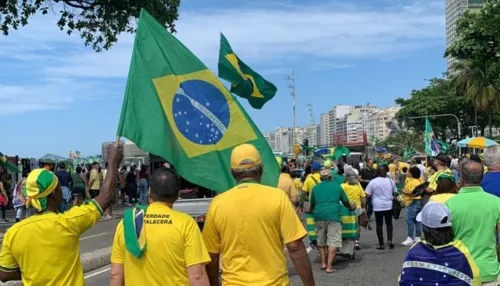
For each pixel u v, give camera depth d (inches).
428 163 773.9
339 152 1275.8
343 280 359.9
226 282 148.1
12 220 802.8
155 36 200.8
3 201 769.6
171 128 194.7
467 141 943.7
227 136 204.2
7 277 147.7
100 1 738.2
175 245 142.3
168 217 145.2
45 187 147.8
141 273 142.9
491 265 186.1
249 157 154.8
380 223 487.8
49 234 145.5
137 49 195.9
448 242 153.3
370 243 526.0
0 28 705.0
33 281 144.1
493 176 222.7
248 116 209.0
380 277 365.1
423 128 3189.0
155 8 741.3
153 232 143.3
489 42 834.2
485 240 186.7
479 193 191.3
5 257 146.2
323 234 398.0
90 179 816.9
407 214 502.6
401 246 498.6
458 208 187.9
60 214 150.3
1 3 679.7
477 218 186.9
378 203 484.7
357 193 479.2
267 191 149.9
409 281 154.3
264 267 146.0
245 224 146.4
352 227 426.6
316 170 476.7
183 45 205.3
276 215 146.9
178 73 201.2
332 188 394.9
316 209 396.5
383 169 490.6
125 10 746.8
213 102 205.2
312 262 430.6
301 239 147.6
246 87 276.5
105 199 157.3
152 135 189.3
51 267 144.9
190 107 200.8
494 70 855.7
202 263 144.1
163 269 141.9
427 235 154.7
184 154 196.2
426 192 439.5
